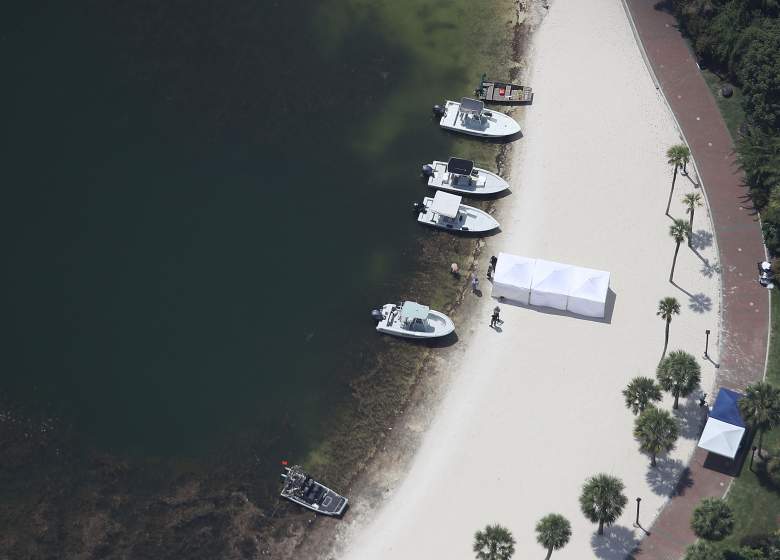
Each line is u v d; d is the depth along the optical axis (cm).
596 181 13438
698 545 10338
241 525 11175
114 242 13112
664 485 11194
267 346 12412
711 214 13088
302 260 13038
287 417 11919
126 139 13962
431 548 10894
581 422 11644
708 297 12462
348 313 12638
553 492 11194
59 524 11162
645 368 12000
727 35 13900
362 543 10988
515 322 12388
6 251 12962
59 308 12612
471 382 11981
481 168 13650
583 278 12262
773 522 10869
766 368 11888
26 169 13612
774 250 12669
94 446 11669
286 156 13862
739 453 11312
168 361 12294
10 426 11738
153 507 11300
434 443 11594
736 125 13800
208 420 11900
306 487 11288
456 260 12925
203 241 13162
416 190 13525
